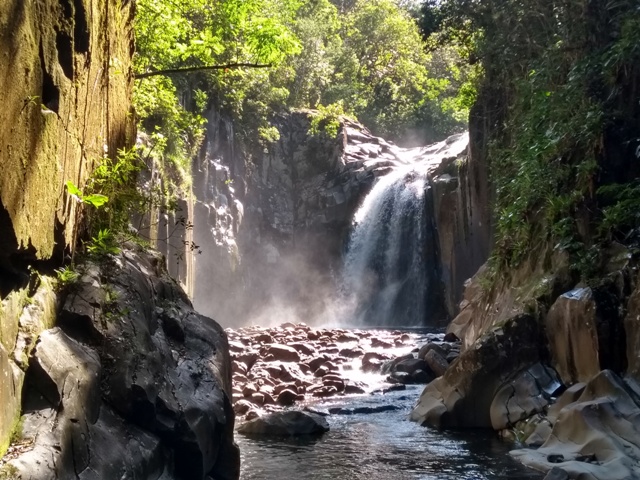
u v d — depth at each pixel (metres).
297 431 9.77
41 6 4.36
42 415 3.91
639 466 7.18
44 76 4.56
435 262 28.06
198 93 25.00
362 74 46.09
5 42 3.64
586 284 9.73
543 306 10.34
